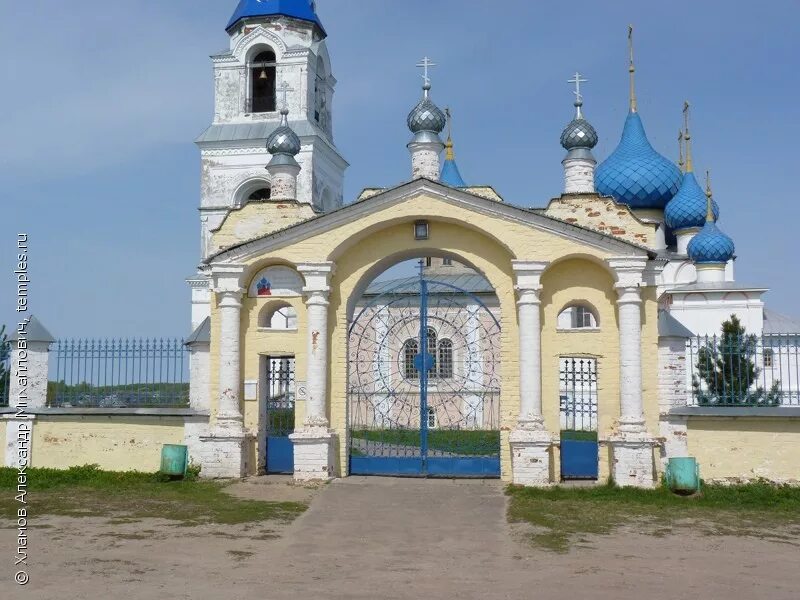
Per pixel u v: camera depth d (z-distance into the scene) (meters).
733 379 20.22
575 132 21.94
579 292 20.39
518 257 20.02
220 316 21.22
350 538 14.05
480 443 25.38
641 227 20.41
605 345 20.16
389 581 11.16
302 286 21.38
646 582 11.16
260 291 21.58
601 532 14.59
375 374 34.56
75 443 21.81
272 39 38.00
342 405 21.09
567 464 20.67
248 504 17.19
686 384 21.31
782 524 15.51
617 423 19.91
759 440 18.92
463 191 20.12
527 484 19.48
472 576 11.45
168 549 12.98
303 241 20.92
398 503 17.34
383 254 21.22
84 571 11.50
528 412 19.80
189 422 21.11
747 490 18.33
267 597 10.28
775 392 20.17
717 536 14.36
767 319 39.72
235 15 38.66
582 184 21.73
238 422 20.91
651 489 18.72
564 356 20.30
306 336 21.11
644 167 42.69
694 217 41.75
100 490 19.03
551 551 13.05
